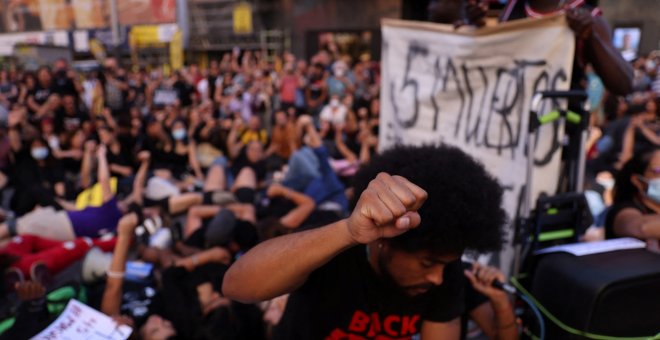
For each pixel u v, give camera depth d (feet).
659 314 4.29
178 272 8.09
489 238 3.30
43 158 16.03
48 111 23.68
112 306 7.54
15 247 11.21
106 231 12.71
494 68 5.92
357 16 46.68
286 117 21.50
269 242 3.10
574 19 5.07
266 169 18.78
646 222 5.32
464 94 6.34
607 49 5.41
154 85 34.24
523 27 5.50
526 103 5.55
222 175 16.03
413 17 10.05
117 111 27.53
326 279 3.59
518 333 5.01
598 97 15.76
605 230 6.21
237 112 25.89
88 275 9.05
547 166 5.50
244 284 3.10
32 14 65.10
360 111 22.57
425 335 3.86
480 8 5.99
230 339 7.22
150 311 8.16
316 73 31.24
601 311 4.16
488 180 3.47
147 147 19.93
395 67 7.52
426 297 3.67
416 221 2.44
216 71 38.24
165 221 13.33
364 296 3.58
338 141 19.72
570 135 5.63
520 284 5.36
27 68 45.09
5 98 30.30
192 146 19.75
